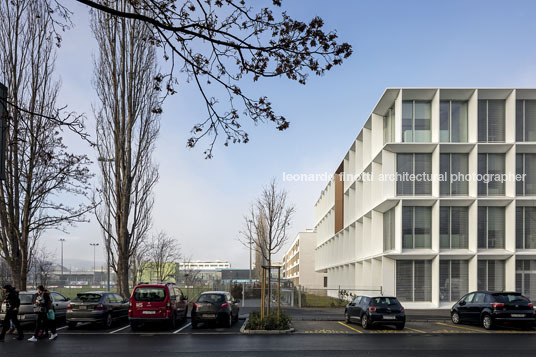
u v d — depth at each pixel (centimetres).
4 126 925
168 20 638
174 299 1916
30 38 2088
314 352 1282
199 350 1316
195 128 700
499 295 1891
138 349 1335
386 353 1266
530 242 2930
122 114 2523
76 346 1399
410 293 2961
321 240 6562
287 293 3359
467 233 2988
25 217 2056
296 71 637
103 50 2528
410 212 3020
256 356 1212
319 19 595
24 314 1753
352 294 3528
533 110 3014
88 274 11894
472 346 1405
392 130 3203
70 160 1662
